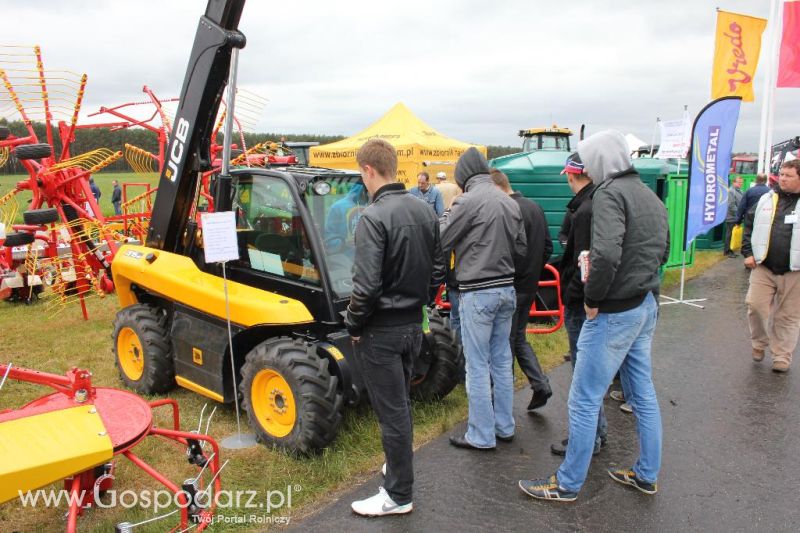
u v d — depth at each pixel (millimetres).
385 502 3232
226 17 4223
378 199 2994
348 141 14117
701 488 3564
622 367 3439
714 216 8477
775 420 4551
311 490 3449
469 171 3799
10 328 7117
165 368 4754
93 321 7434
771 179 12727
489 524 3188
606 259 2898
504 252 3723
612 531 3139
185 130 4531
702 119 8164
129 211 10164
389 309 2980
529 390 5152
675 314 8031
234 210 4418
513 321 4387
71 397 3029
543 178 7770
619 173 3023
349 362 3896
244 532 3092
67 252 8156
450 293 5160
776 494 3502
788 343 5574
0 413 2857
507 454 3979
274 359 3754
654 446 3398
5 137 5426
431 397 4625
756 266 5727
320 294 3895
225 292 3719
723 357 6121
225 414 4559
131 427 2924
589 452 3291
